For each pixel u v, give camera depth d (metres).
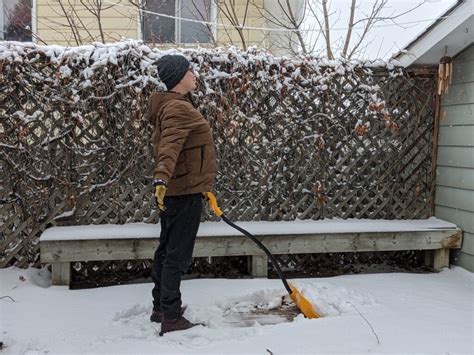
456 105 4.73
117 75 4.31
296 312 3.58
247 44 7.52
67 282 4.11
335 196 4.88
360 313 3.41
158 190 2.74
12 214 4.35
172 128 2.84
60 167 4.36
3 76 4.14
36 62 4.19
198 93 4.43
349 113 4.80
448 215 4.90
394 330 3.10
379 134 4.89
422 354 2.76
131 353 2.79
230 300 3.80
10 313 3.46
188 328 3.11
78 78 4.27
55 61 4.19
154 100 3.09
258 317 3.48
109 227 4.38
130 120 4.37
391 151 4.96
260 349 2.83
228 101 4.49
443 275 4.55
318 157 4.77
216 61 4.46
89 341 2.99
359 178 4.95
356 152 4.89
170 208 3.02
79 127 4.32
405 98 4.94
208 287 4.04
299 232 4.43
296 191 4.78
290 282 3.99
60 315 3.45
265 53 4.59
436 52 4.63
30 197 4.34
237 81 4.48
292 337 3.00
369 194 5.02
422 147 5.03
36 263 4.46
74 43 7.38
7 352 2.83
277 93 4.62
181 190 2.98
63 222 4.44
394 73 4.84
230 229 4.43
